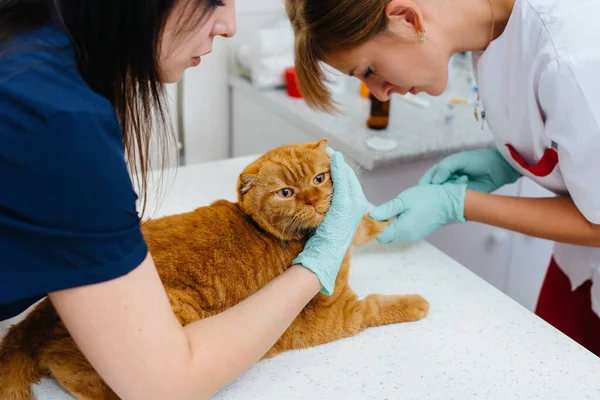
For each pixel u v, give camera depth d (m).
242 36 2.04
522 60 1.05
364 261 1.12
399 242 1.19
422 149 1.57
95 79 0.64
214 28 0.69
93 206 0.56
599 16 0.97
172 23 0.63
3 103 0.55
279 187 0.89
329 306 0.90
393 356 0.87
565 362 0.85
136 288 0.61
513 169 1.36
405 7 0.98
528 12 1.02
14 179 0.55
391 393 0.79
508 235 1.79
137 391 0.64
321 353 0.87
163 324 0.64
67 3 0.59
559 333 0.91
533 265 1.90
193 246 0.86
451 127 1.71
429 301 0.99
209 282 0.85
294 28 1.05
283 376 0.83
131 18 0.60
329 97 1.16
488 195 1.19
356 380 0.82
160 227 0.90
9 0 0.59
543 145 1.12
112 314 0.60
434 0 1.05
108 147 0.57
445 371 0.83
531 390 0.80
